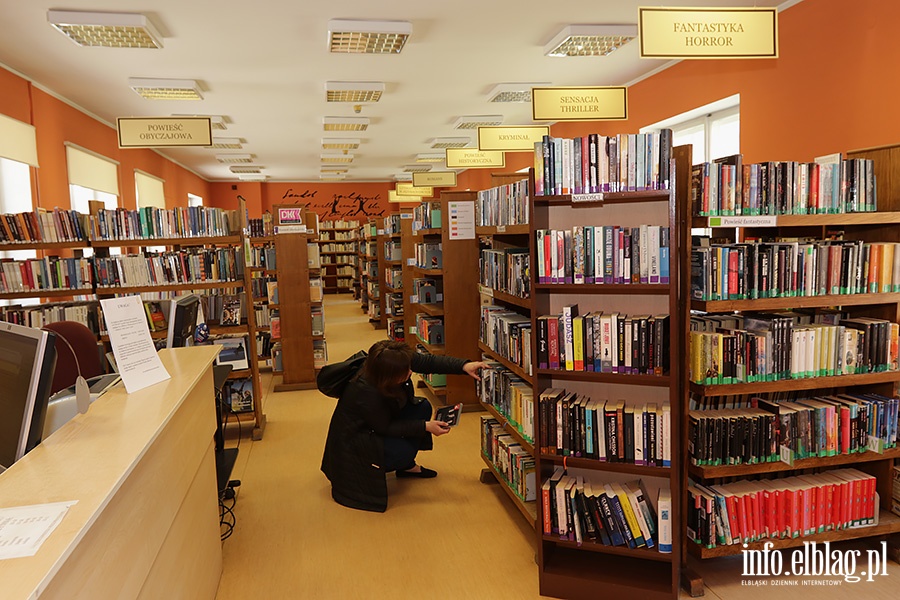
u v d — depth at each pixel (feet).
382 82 23.75
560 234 8.05
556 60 21.95
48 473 4.50
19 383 5.03
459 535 10.11
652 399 8.61
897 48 13.50
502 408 11.17
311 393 20.38
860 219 8.48
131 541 4.88
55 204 23.15
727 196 8.21
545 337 8.21
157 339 14.75
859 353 8.68
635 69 23.76
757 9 12.06
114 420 5.81
